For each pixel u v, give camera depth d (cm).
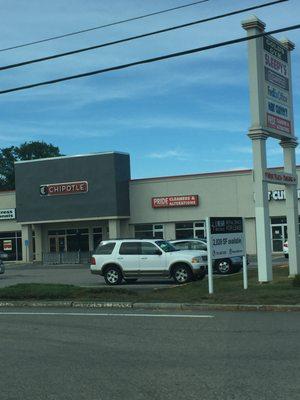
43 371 737
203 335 964
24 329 1083
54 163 4600
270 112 1870
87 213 4453
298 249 1969
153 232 4441
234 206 4169
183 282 2048
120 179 4425
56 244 4794
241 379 671
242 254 1622
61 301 1489
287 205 1984
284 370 709
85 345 905
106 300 1468
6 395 627
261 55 1847
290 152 2023
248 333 972
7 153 9381
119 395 618
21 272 3397
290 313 1216
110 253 2162
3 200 5025
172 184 4366
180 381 669
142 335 980
